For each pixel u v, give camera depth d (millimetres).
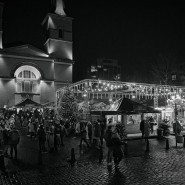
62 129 18203
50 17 46375
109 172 10969
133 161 13000
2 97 39781
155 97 30562
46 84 43344
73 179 10016
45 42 47812
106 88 34312
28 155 14977
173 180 9680
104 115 22469
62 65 45531
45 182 9680
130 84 28406
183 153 15094
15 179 10109
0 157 11109
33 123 22766
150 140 20828
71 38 47500
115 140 11789
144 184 9227
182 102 29234
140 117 25172
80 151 15930
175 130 20750
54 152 15734
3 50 40406
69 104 26859
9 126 22203
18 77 42000
